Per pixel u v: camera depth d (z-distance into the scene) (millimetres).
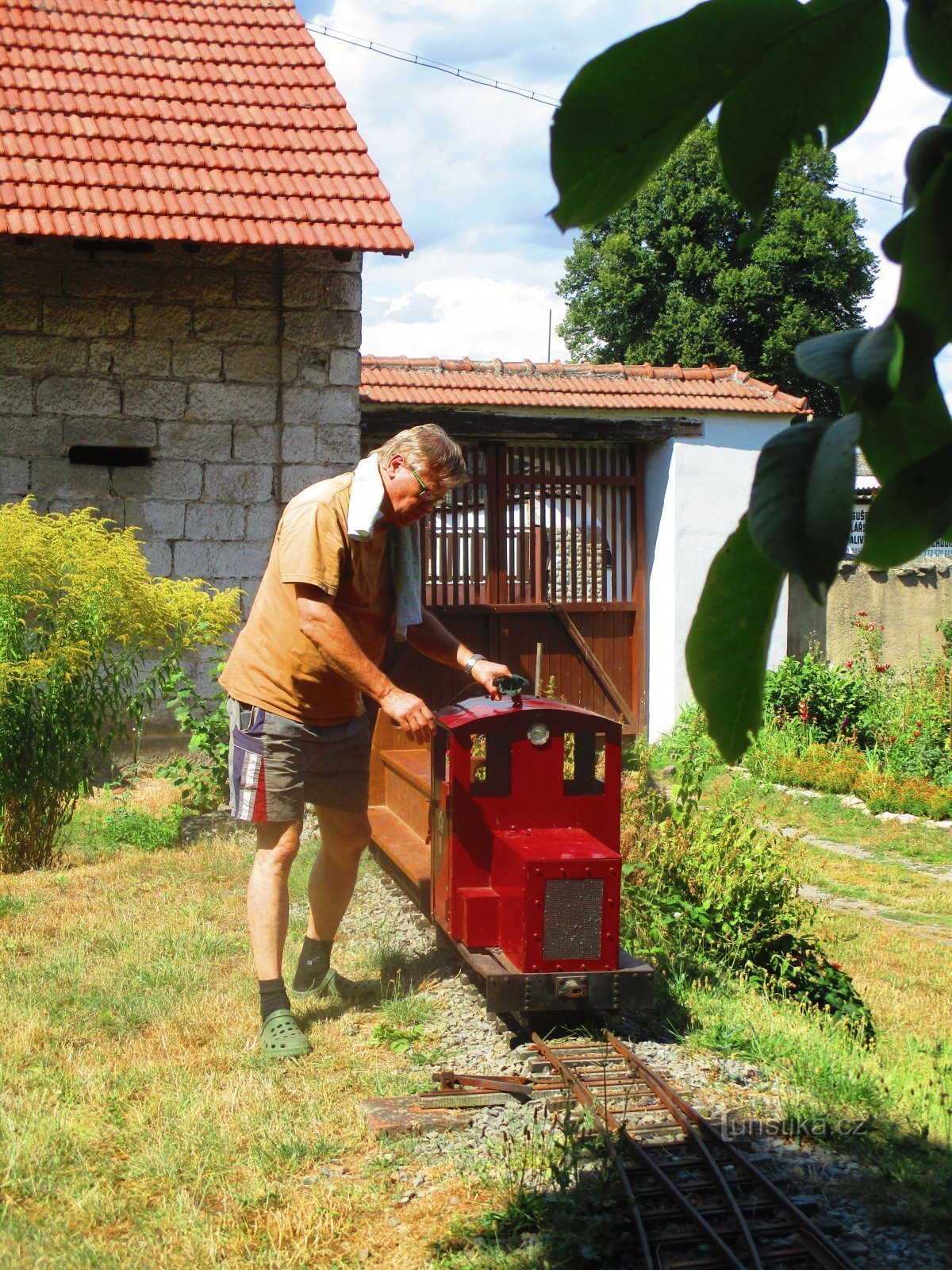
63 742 7801
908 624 15398
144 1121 4176
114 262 9453
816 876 9984
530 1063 4645
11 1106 4230
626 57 1011
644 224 28516
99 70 10172
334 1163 3971
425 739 4484
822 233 26641
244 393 9695
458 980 5559
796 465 785
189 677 9766
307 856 7723
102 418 9461
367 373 13328
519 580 14023
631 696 14570
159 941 6043
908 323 843
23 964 5715
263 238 9188
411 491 4609
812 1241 3469
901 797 12516
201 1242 3426
